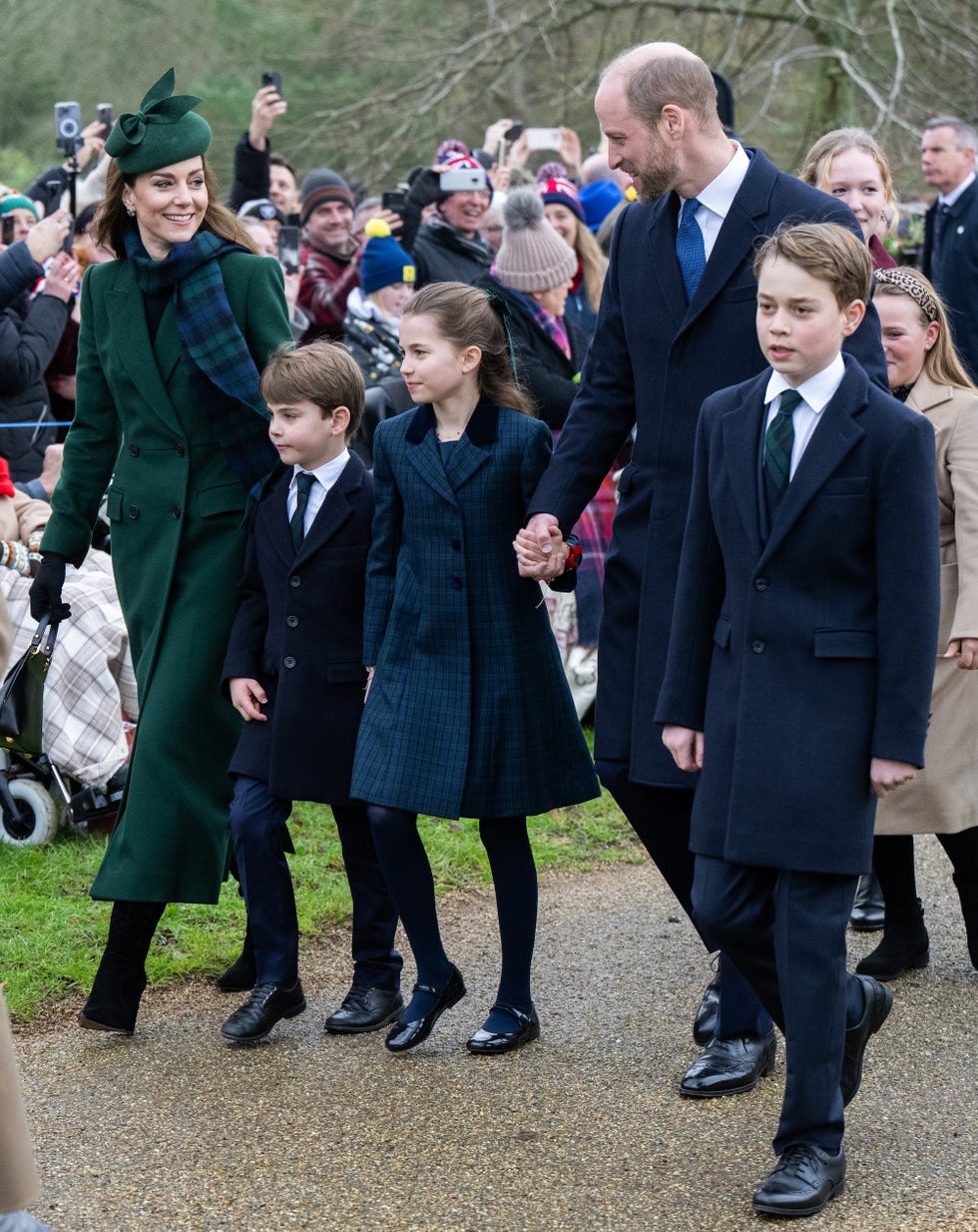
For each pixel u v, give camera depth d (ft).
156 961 22.80
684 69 18.22
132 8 85.66
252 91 80.12
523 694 19.79
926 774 21.71
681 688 17.02
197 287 20.65
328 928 24.38
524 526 19.89
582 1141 17.31
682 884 20.21
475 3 80.07
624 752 19.52
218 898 20.51
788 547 15.93
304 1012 21.29
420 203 39.24
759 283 15.97
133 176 20.65
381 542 20.07
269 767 20.25
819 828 15.64
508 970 20.06
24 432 32.63
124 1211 16.01
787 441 16.16
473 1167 16.75
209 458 20.94
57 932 23.61
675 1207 15.83
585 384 20.06
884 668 15.66
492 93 78.69
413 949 19.94
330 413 20.33
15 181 86.63
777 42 76.64
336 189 41.11
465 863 27.37
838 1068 15.92
